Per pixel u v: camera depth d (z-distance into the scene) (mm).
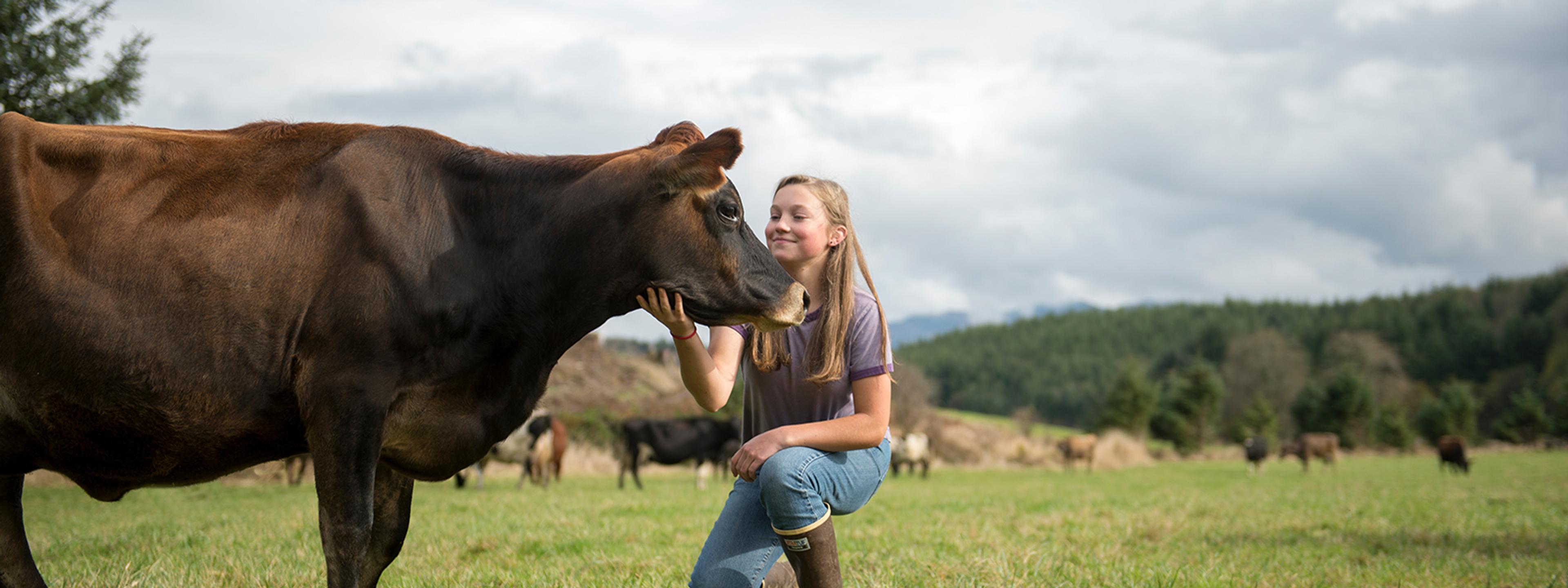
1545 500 12969
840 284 3092
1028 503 12250
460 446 2984
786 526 2857
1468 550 6621
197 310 2707
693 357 3086
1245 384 77000
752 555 3072
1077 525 8422
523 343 3033
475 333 2945
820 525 2881
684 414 31203
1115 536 7297
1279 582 4949
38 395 2707
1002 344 148625
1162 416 64625
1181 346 130875
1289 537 7453
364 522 2676
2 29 9047
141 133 2906
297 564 5289
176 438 2785
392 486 3123
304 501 11164
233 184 2828
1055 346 144125
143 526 7441
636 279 3000
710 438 22609
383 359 2758
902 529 7746
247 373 2736
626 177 2979
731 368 3242
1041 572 4973
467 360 2939
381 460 2969
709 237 2975
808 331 3137
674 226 2963
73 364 2664
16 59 8953
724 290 2998
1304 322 118938
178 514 8984
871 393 3027
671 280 2977
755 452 2836
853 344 3062
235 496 12297
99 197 2734
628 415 30609
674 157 2877
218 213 2770
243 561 5293
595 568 5211
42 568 5008
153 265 2695
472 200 3006
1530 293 103875
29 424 2764
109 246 2688
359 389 2707
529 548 6137
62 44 9352
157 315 2688
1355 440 66812
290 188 2840
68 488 12883
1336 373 75312
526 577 4816
